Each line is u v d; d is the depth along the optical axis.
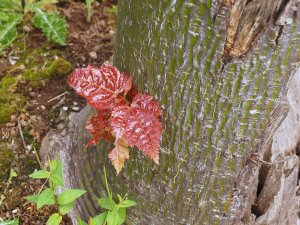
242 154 0.25
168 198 0.28
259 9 0.20
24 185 0.36
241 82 0.23
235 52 0.22
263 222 0.32
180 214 0.29
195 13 0.21
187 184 0.27
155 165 0.27
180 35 0.22
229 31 0.21
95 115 0.26
